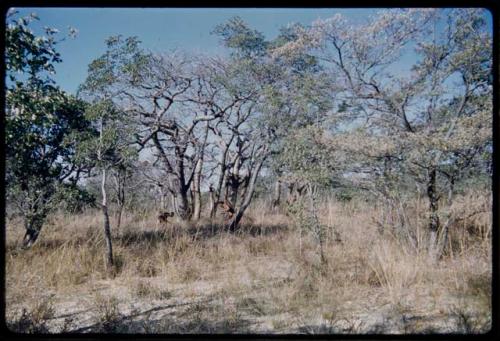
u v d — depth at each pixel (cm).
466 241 546
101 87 671
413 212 585
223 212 1080
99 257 592
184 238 736
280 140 830
